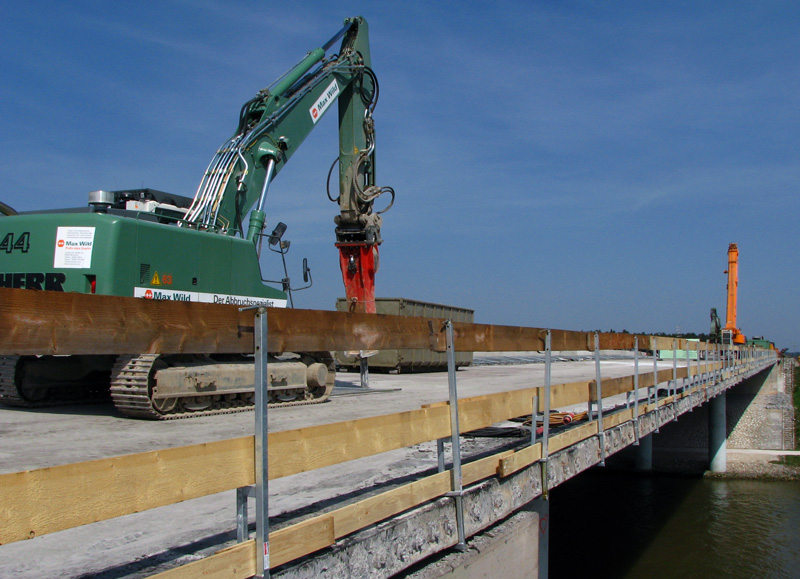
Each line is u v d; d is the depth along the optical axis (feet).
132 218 31.07
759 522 67.46
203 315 10.16
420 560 14.60
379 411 32.89
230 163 37.32
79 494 8.42
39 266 28.91
